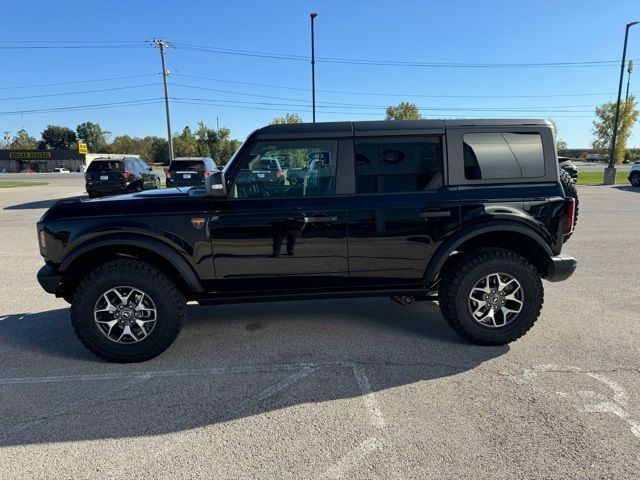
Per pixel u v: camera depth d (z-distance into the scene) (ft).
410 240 12.85
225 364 12.53
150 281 12.38
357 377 11.63
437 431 9.22
